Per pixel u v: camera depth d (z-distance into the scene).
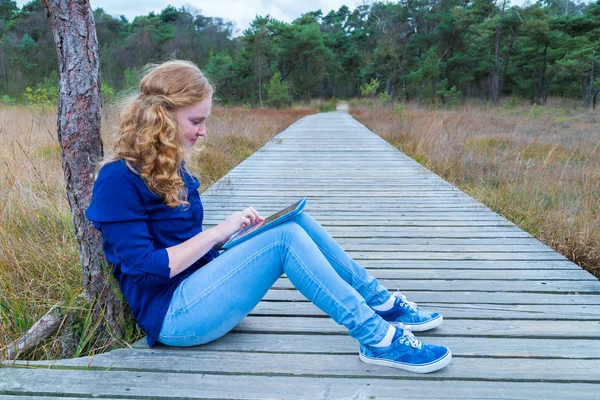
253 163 8.09
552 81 43.44
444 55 48.19
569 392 1.75
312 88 54.81
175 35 56.94
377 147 10.46
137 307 1.89
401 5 52.12
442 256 3.37
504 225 4.19
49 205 3.74
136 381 1.81
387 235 3.91
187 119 1.69
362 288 2.10
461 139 10.74
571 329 2.26
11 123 8.86
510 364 1.94
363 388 1.77
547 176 6.43
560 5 50.09
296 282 1.85
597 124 17.98
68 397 1.72
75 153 1.96
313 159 8.58
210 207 4.95
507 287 2.80
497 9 42.84
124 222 1.64
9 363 1.92
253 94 47.88
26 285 2.68
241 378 1.83
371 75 57.00
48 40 47.44
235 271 1.79
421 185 6.09
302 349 2.06
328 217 4.52
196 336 1.87
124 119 1.68
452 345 2.10
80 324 2.23
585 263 3.63
